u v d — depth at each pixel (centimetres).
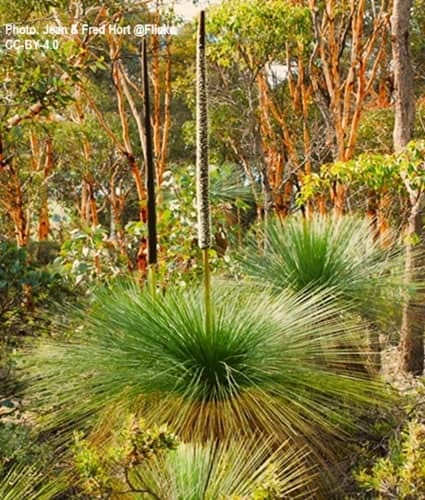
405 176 550
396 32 648
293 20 746
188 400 271
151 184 367
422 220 584
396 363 566
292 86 1091
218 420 273
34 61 469
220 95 1046
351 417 313
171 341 290
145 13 1032
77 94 1088
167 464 222
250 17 737
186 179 526
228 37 759
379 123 1039
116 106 1315
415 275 458
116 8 841
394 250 455
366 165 548
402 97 655
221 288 374
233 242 529
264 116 1083
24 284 411
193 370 286
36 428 326
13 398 358
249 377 284
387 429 318
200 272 484
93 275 496
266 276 410
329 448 315
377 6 1123
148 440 203
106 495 211
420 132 1017
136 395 281
